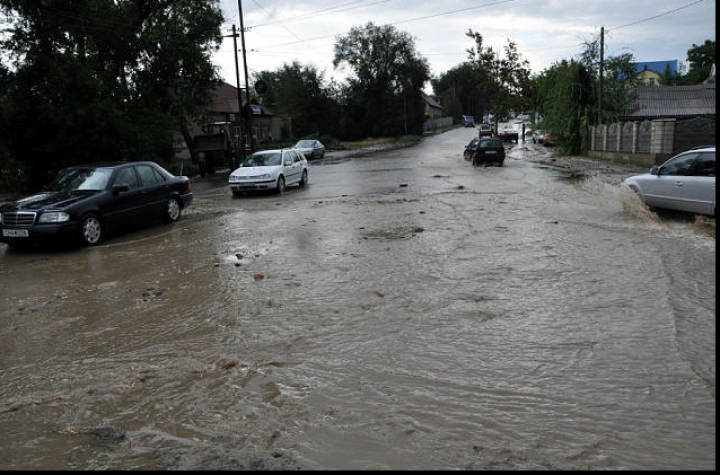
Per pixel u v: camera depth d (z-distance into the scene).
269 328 5.59
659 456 3.24
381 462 3.26
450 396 4.05
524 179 20.36
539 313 5.77
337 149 54.47
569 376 4.31
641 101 41.81
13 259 9.65
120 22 22.56
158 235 11.52
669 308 5.78
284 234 10.91
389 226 11.34
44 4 19.34
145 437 3.65
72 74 18.69
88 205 10.46
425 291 6.67
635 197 11.46
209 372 4.60
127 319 6.08
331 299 6.48
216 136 29.70
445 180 20.73
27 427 3.83
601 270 7.38
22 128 18.66
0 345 5.45
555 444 3.39
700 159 10.26
